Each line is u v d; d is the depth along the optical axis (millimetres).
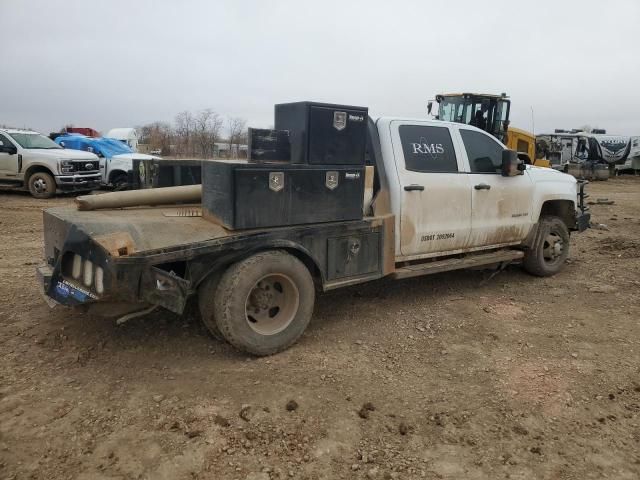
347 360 4219
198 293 4211
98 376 3836
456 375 4020
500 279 6703
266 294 4242
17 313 4973
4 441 3041
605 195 20562
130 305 3969
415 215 5207
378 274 4961
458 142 5707
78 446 3021
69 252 3877
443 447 3129
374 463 2965
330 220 4496
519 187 6215
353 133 4527
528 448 3141
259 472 2850
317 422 3330
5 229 9648
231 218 3959
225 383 3775
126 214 4340
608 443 3213
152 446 3033
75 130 24953
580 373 4078
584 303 5762
